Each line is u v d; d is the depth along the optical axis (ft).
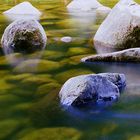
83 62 11.66
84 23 19.20
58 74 10.48
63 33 16.46
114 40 13.32
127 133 7.07
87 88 8.14
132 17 12.89
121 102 8.37
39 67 11.26
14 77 10.30
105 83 8.51
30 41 13.85
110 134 7.04
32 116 7.80
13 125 7.40
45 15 22.30
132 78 9.95
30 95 8.87
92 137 6.88
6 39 14.07
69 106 8.03
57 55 12.70
